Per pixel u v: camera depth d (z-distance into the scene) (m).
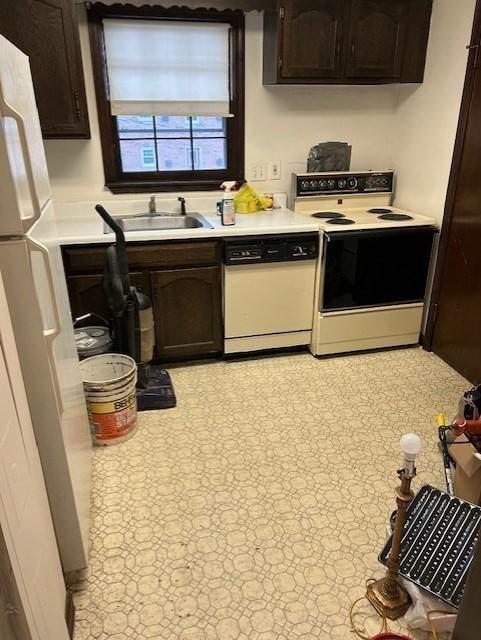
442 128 2.93
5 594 0.99
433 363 3.08
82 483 1.72
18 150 1.24
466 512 1.67
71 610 1.49
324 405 2.61
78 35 2.53
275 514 1.90
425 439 2.32
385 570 1.66
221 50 3.02
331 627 1.48
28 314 1.26
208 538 1.79
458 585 1.45
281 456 2.22
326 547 1.75
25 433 1.19
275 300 3.01
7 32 2.41
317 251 2.95
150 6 2.75
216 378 2.90
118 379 2.20
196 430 2.41
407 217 3.12
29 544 1.09
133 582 1.62
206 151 3.24
